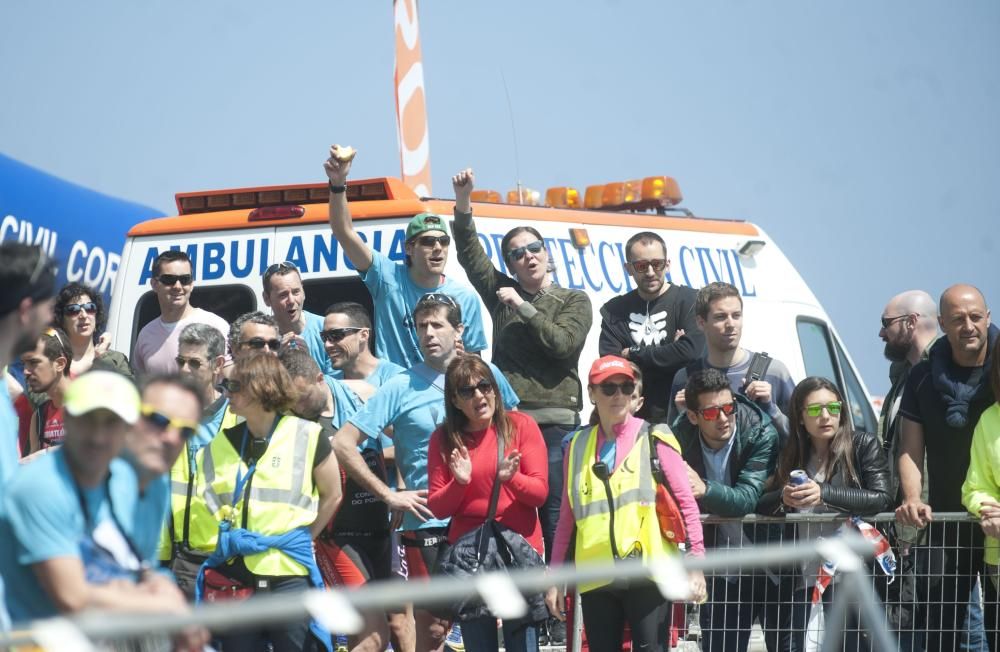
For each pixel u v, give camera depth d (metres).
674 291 31.36
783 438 26.95
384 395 25.67
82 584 14.08
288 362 24.34
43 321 15.11
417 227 29.48
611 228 35.41
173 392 15.95
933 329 30.92
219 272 32.50
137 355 31.08
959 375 24.69
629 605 22.81
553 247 33.53
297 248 32.03
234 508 21.45
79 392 14.16
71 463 14.41
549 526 28.64
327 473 22.03
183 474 22.19
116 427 14.26
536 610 22.92
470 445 23.66
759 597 24.31
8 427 15.84
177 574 21.98
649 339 30.98
